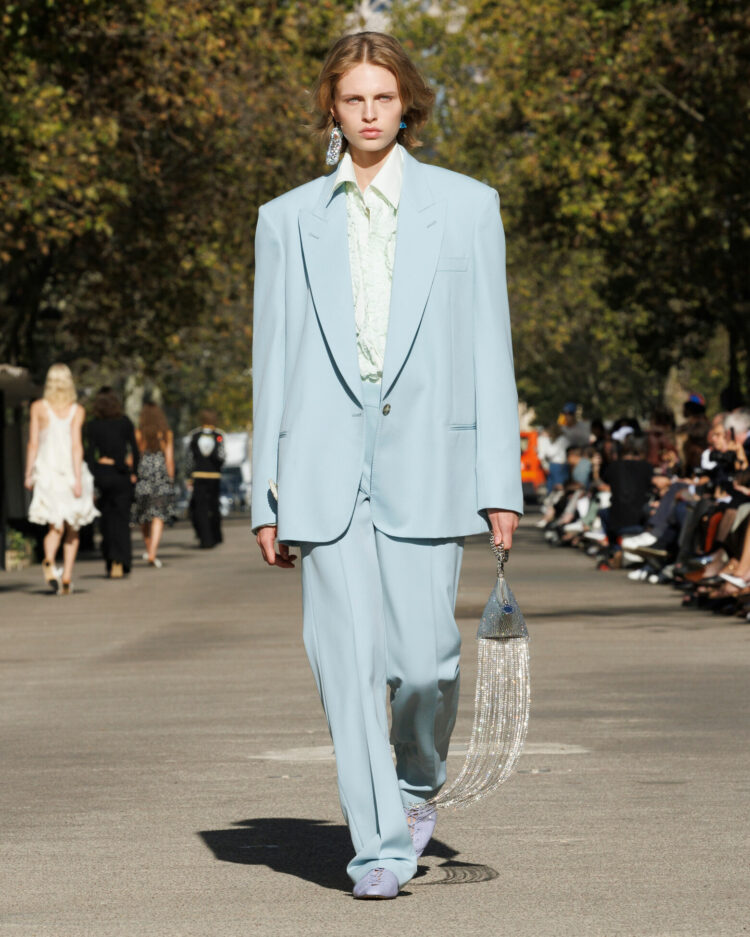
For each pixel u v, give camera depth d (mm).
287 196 8523
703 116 47594
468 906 8055
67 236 42344
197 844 9594
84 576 35656
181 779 11680
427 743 8477
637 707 15086
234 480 112625
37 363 61062
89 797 11078
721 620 23750
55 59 40656
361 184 8383
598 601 27562
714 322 59562
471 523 8336
